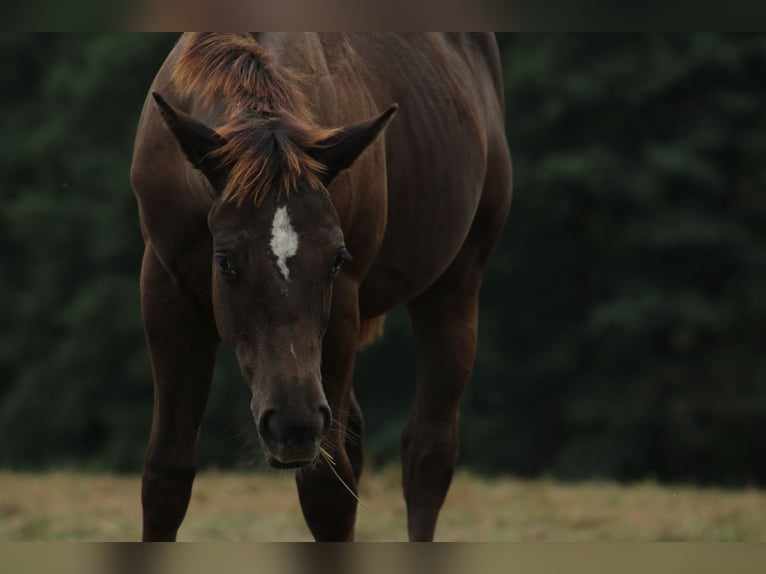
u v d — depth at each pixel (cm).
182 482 728
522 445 3447
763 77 3438
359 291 773
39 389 3866
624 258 3478
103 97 4147
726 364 3194
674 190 3412
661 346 3375
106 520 1172
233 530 1119
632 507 1322
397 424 3344
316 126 657
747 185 3388
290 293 580
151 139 707
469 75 903
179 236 691
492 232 918
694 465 3203
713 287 3425
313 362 582
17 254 4491
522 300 3628
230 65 660
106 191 4016
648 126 3497
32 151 4250
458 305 902
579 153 3428
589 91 3403
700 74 3409
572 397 3362
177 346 720
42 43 4672
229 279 589
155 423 731
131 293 3788
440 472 888
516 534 1109
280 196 587
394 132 778
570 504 1350
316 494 705
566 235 3541
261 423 574
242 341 595
